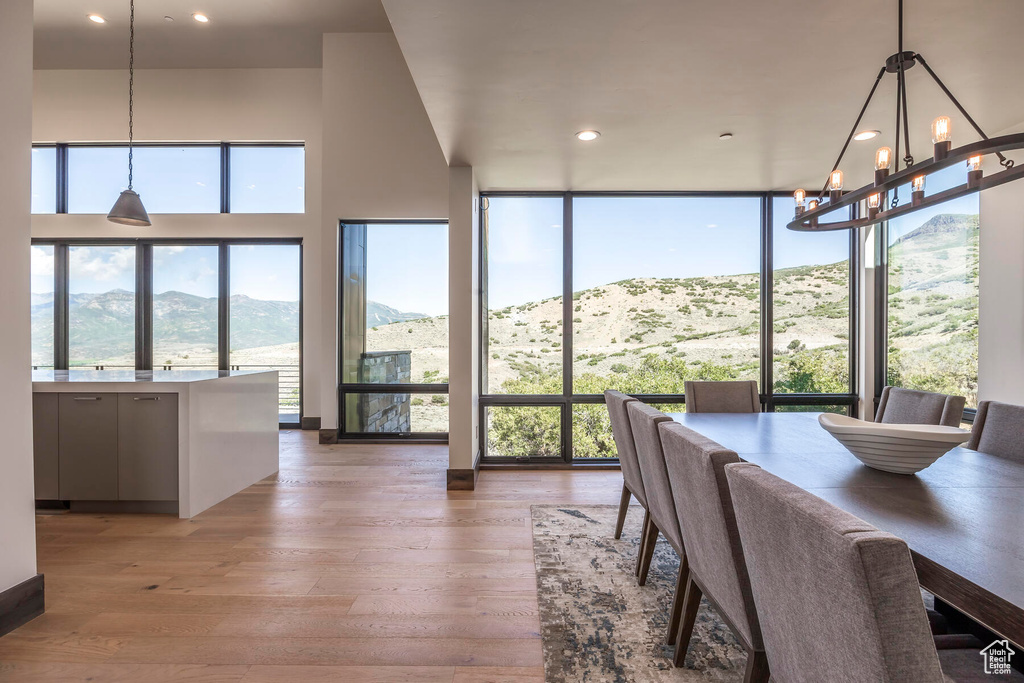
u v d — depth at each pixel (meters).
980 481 1.63
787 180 4.07
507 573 2.38
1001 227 3.16
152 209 6.20
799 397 4.43
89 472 3.15
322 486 3.80
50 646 1.80
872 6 1.86
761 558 0.99
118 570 2.40
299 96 6.06
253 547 2.67
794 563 0.86
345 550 2.63
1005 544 1.11
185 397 3.11
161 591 2.20
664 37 2.06
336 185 5.45
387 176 5.44
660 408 4.45
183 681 1.62
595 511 3.23
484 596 2.16
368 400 5.50
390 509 3.28
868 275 4.34
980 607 0.91
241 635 1.87
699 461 1.33
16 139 1.90
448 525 2.99
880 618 0.70
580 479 4.01
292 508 3.30
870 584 0.69
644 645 1.81
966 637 1.46
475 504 3.38
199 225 6.08
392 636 1.87
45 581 2.29
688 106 2.71
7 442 1.90
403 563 2.48
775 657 1.05
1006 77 2.37
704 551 1.47
